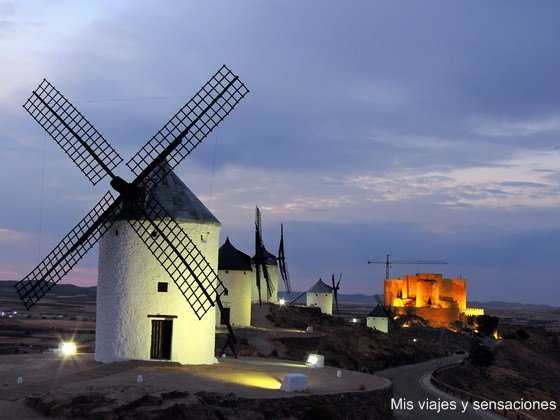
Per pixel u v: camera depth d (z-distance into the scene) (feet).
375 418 106.83
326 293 373.81
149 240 123.85
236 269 232.94
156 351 124.36
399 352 279.28
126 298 123.75
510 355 396.78
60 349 139.85
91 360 126.31
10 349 177.78
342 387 110.42
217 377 111.14
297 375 101.91
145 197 124.67
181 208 126.82
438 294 563.07
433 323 533.55
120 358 122.83
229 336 144.46
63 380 102.22
